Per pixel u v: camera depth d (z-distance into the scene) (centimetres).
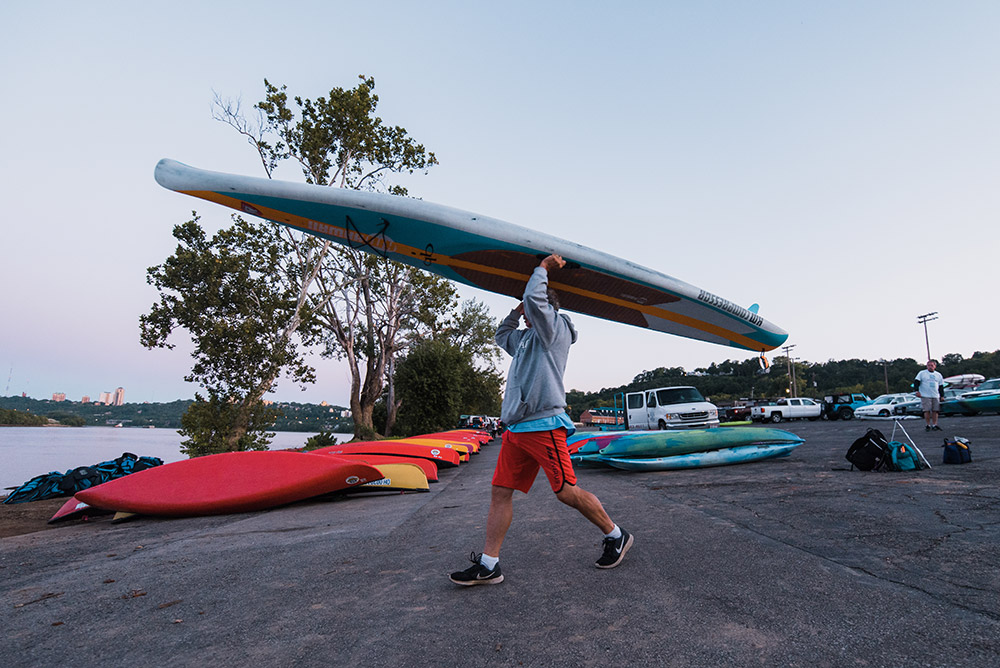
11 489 869
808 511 386
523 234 340
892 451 596
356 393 2766
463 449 1178
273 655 180
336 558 315
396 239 372
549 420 256
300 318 2225
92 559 350
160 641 196
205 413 1833
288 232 2188
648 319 425
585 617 203
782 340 457
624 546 267
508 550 316
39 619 225
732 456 776
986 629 178
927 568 246
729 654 167
